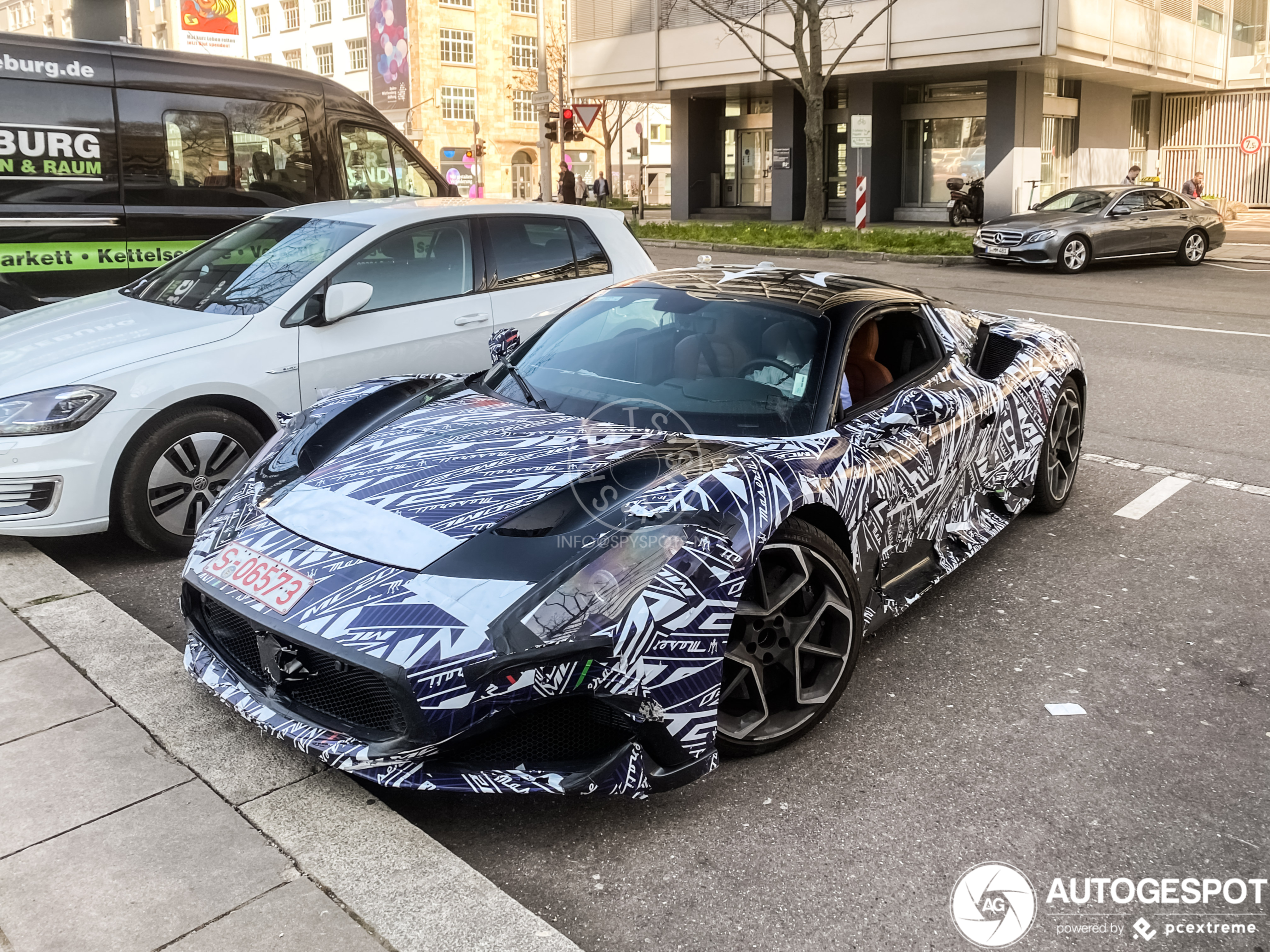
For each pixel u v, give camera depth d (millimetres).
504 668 2545
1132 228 17328
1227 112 33438
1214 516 5438
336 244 5324
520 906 2436
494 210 5918
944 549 4148
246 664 3027
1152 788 3043
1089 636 4051
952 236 21203
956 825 2855
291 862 2578
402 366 5359
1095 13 23828
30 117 7191
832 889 2598
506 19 54812
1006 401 4574
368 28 53312
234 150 8195
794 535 3086
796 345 3742
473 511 2939
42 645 3703
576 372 3855
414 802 2973
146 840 2645
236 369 4773
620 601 2652
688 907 2531
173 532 4727
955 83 26703
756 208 31594
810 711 3232
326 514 3061
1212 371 9016
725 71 28141
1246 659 3867
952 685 3660
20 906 2398
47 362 4543
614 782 2672
